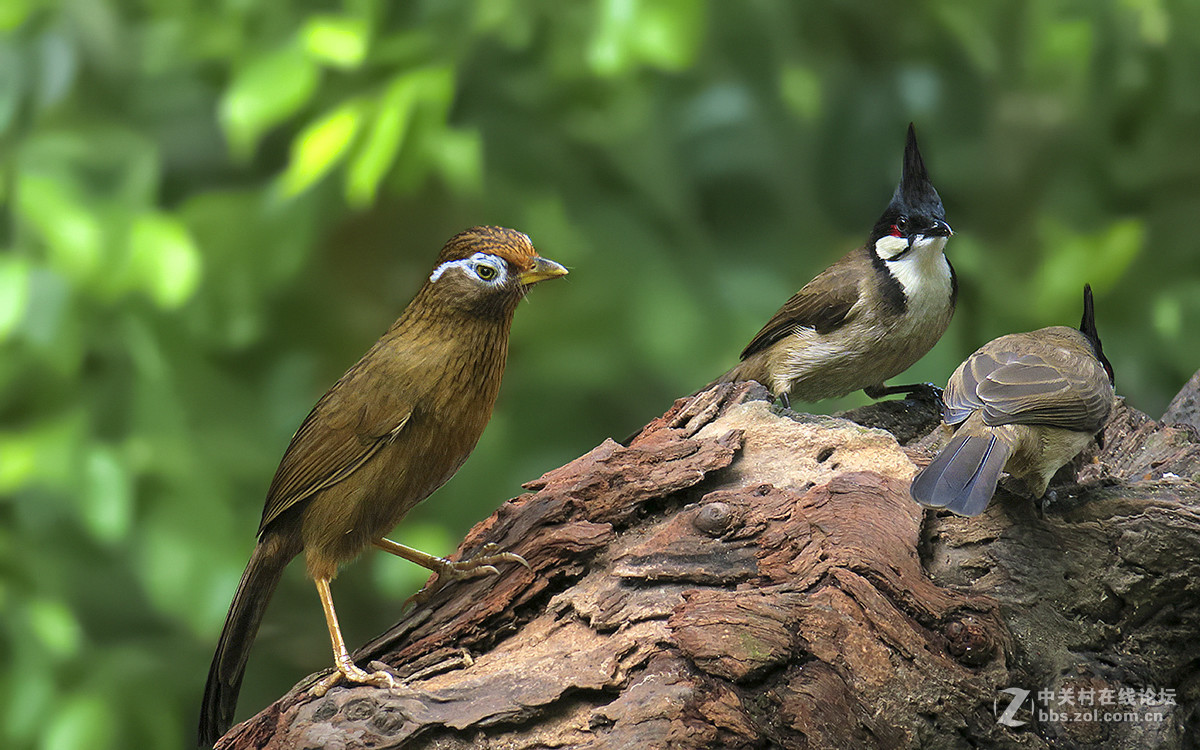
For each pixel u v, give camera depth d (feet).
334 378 45.03
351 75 42.27
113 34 43.52
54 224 38.06
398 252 45.98
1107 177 47.24
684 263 42.29
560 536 21.12
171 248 38.78
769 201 43.60
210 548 40.09
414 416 21.91
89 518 38.19
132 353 40.55
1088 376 21.39
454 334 21.99
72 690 40.24
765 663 18.49
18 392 41.57
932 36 46.39
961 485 19.75
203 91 45.42
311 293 45.03
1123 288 46.19
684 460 22.58
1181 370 44.78
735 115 42.60
